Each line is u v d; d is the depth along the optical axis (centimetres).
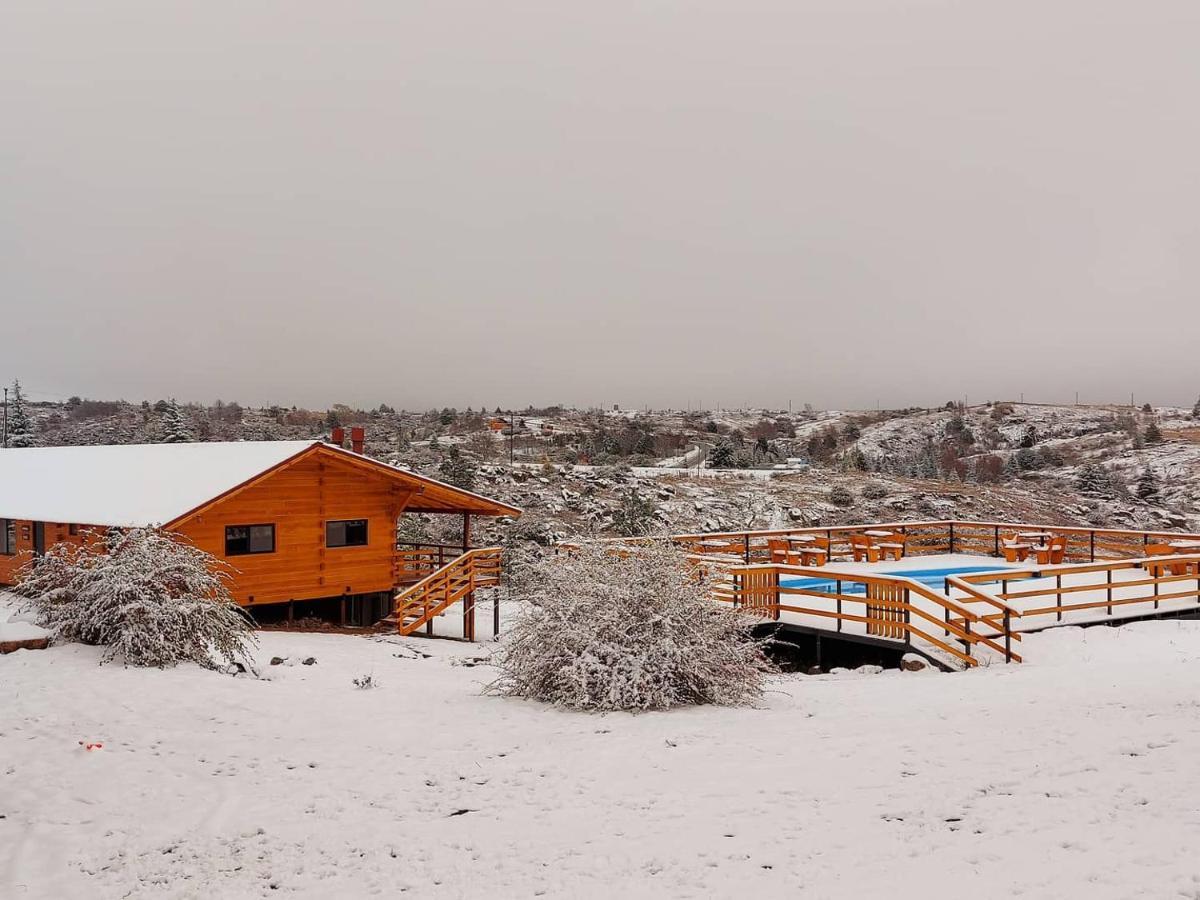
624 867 546
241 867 568
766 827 601
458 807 674
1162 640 1510
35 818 649
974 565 2367
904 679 1268
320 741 859
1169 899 432
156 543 1273
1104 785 632
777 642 1470
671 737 862
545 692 1062
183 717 922
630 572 1105
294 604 2031
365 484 2070
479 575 2056
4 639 1173
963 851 529
